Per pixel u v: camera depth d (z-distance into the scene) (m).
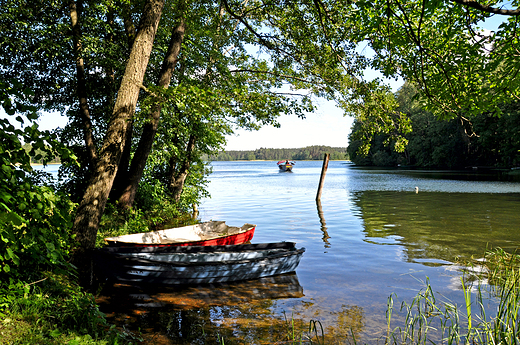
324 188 31.55
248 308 5.93
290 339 4.77
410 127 8.42
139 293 6.66
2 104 3.71
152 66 14.00
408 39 5.23
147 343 4.59
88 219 6.74
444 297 6.29
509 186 27.39
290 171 75.12
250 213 17.50
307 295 6.54
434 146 60.91
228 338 4.80
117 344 4.03
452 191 25.05
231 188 33.44
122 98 7.34
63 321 4.17
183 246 8.16
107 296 6.45
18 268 4.64
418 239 10.97
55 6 11.43
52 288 4.79
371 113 8.84
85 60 12.70
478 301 6.05
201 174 18.81
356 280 7.38
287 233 12.51
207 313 5.69
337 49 6.91
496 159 54.56
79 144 13.48
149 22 7.46
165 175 17.58
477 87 5.66
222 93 8.35
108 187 7.02
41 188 4.20
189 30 11.26
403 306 5.94
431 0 4.88
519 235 11.12
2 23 10.80
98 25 12.24
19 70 12.42
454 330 4.57
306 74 10.88
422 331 4.99
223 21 10.12
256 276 7.60
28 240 4.05
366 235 11.88
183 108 7.59
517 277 6.53
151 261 6.75
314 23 8.09
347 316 5.55
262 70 12.23
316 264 8.65
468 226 12.74
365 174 52.41
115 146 7.15
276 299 6.36
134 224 11.43
